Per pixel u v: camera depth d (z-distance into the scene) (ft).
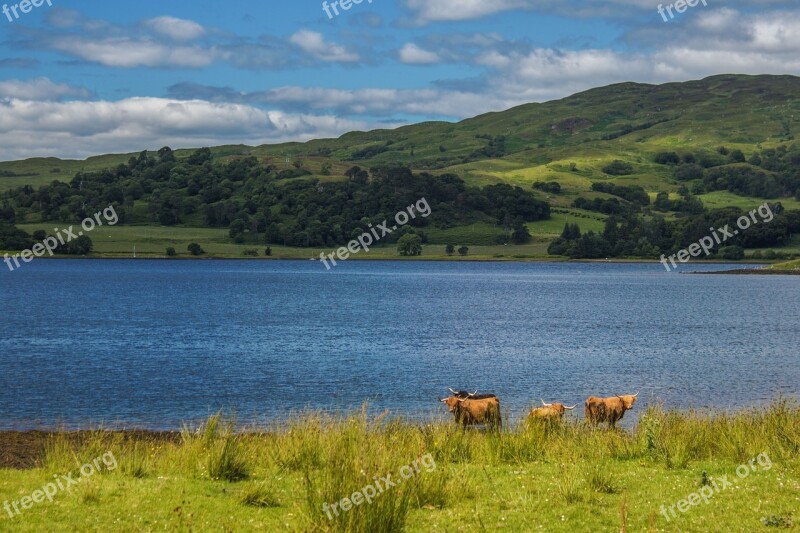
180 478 51.96
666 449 59.41
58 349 181.78
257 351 180.45
